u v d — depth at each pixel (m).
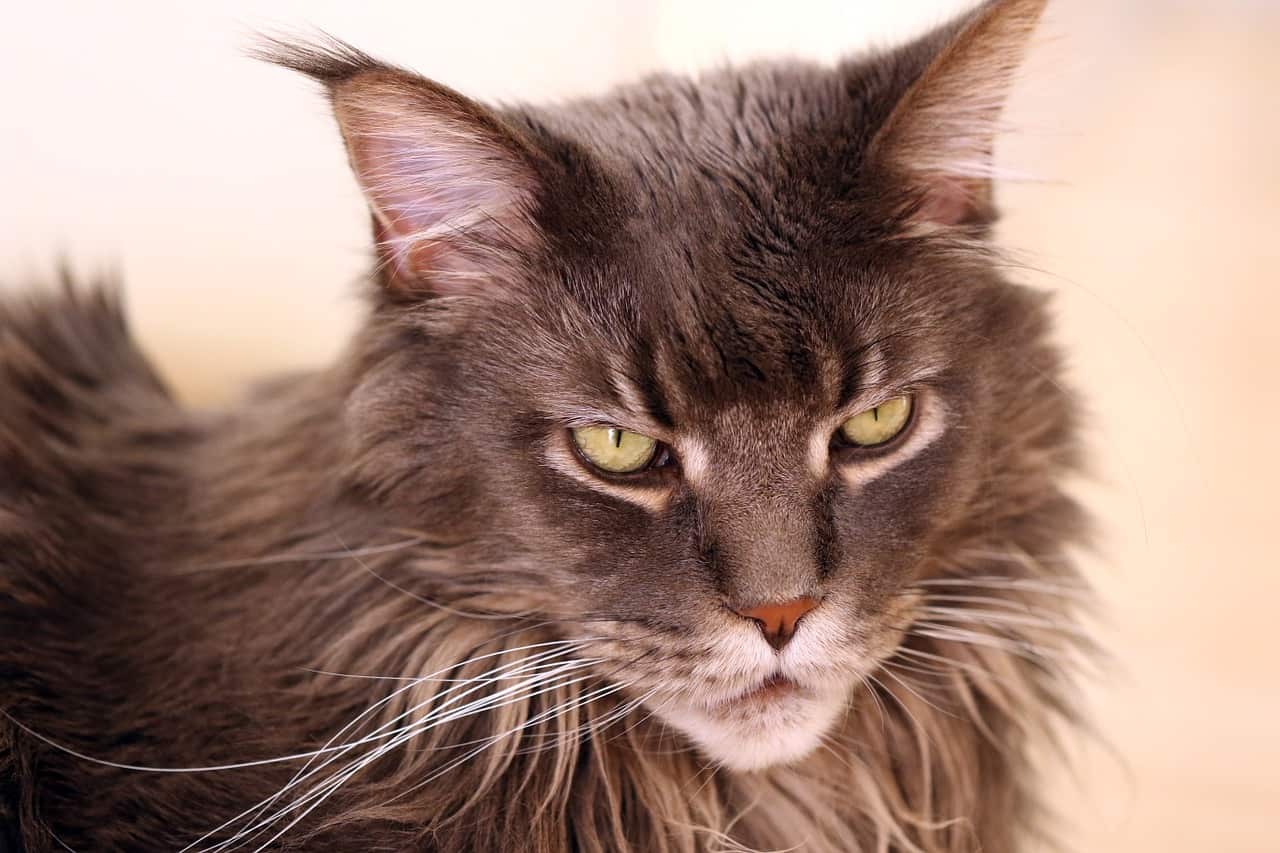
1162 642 0.62
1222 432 0.70
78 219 0.59
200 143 0.60
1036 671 0.50
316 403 0.48
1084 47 0.86
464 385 0.45
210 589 0.47
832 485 0.44
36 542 0.49
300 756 0.45
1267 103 0.99
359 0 0.59
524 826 0.46
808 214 0.44
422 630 0.46
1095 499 0.65
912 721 0.49
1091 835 0.56
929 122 0.45
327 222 0.62
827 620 0.44
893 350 0.44
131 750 0.46
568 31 0.64
